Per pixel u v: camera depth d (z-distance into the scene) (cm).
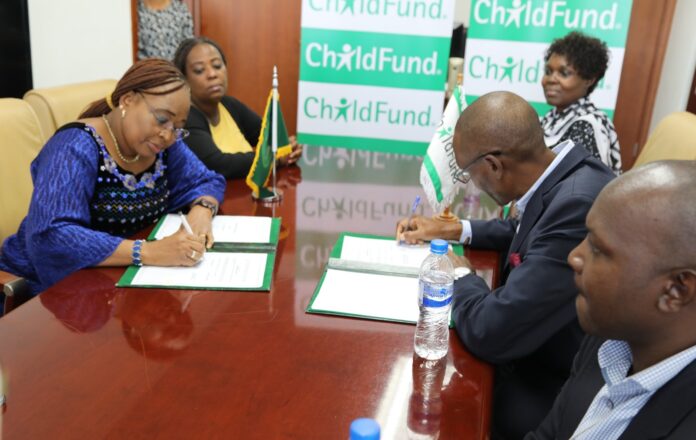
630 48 347
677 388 71
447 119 163
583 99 240
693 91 329
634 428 73
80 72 360
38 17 341
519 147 121
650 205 67
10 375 94
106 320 112
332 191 199
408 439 84
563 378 129
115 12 350
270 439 82
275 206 182
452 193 166
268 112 184
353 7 338
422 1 332
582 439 80
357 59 348
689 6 330
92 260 135
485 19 331
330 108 360
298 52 383
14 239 163
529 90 339
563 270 109
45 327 109
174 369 97
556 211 115
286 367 99
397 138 361
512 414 123
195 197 175
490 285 134
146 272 133
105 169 155
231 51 387
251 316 115
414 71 346
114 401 89
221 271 134
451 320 118
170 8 353
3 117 180
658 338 73
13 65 316
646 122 357
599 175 122
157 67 151
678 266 66
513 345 108
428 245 153
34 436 81
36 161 154
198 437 82
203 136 214
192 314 115
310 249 148
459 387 97
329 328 112
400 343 108
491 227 158
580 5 319
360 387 95
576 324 121
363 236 158
